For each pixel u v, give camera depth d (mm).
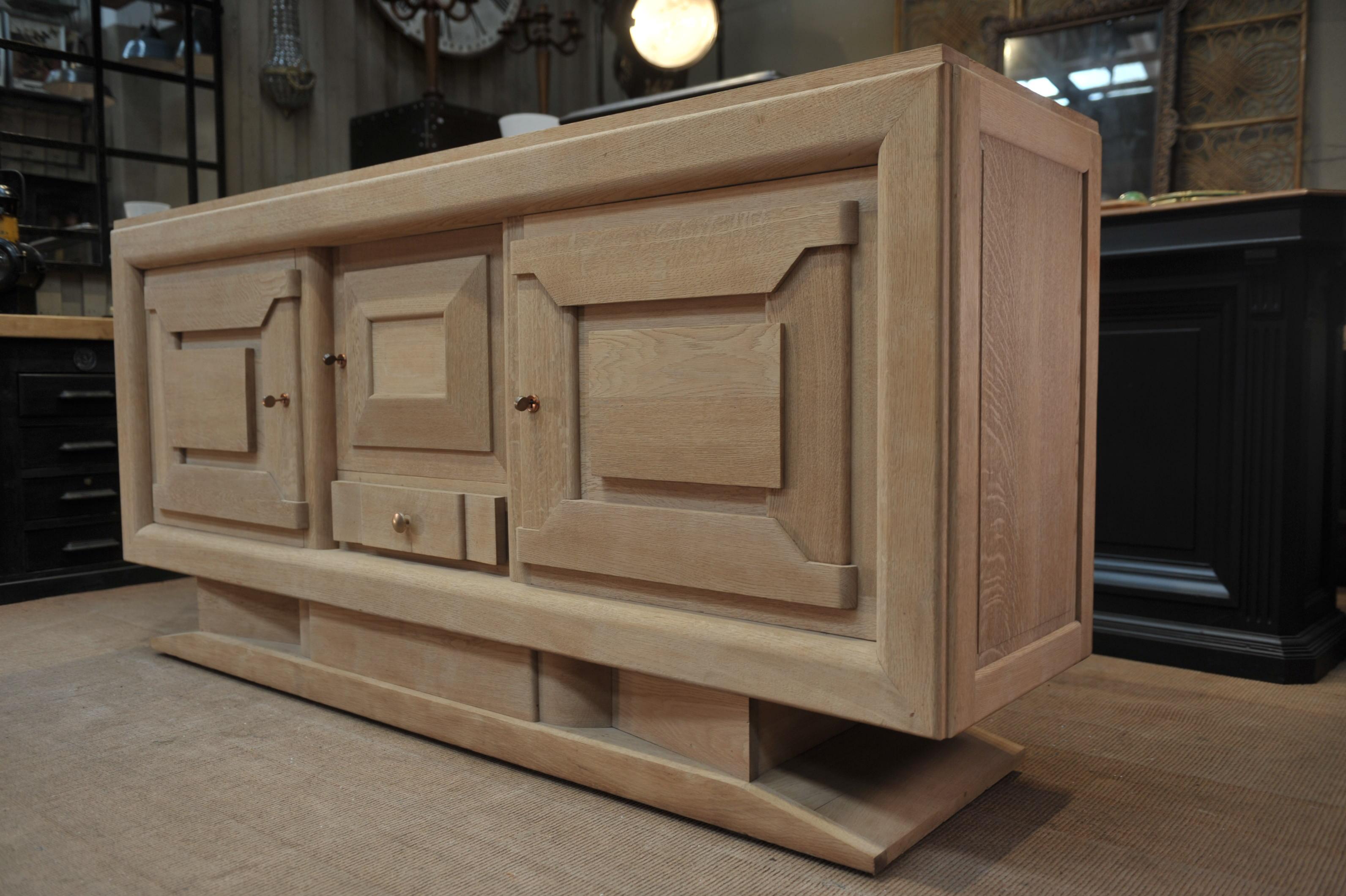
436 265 1307
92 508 2510
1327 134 3307
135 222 1709
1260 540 1719
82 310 3189
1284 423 1692
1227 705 1540
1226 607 1755
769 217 966
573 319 1137
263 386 1544
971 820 1096
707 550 1028
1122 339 1872
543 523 1174
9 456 2361
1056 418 1099
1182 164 3523
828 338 942
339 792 1178
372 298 1398
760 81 1158
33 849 1030
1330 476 1881
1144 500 1857
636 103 1295
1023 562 1043
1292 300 1688
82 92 3168
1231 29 3424
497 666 1277
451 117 3635
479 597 1234
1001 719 1462
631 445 1087
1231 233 1696
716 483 1021
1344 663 1804
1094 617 1879
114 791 1184
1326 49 3295
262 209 1476
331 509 1489
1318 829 1083
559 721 1228
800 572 963
